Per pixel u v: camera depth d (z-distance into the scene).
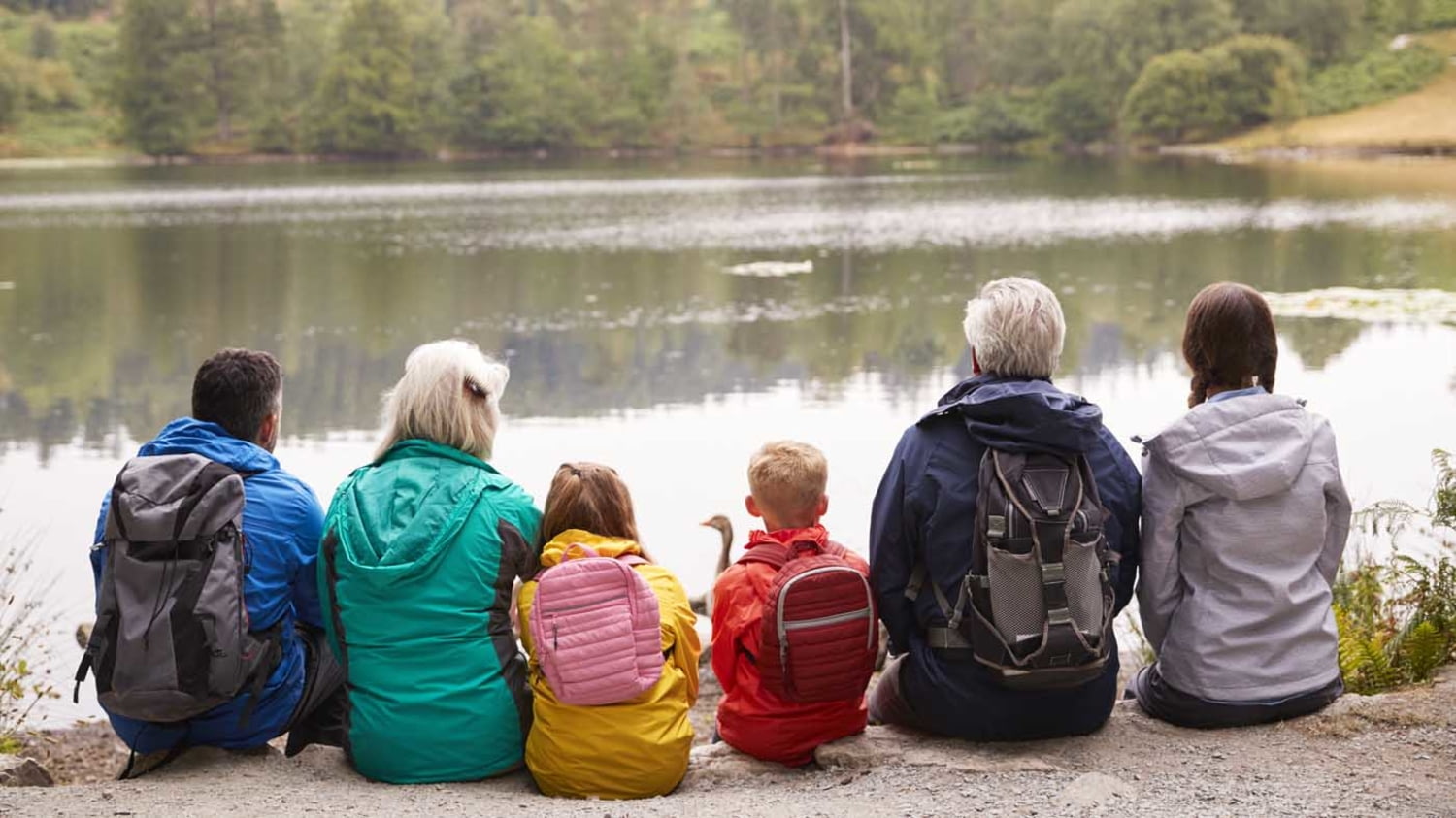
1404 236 27.97
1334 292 18.84
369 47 93.25
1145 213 36.34
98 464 10.72
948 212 38.88
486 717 3.43
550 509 3.62
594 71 99.50
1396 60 75.06
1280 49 75.44
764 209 41.91
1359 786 3.17
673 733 3.42
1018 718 3.47
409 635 3.43
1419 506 7.90
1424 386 12.12
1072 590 3.24
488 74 95.62
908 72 97.38
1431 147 62.88
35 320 20.30
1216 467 3.53
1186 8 80.75
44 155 90.56
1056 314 3.50
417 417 3.62
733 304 20.75
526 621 3.50
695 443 10.88
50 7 110.62
